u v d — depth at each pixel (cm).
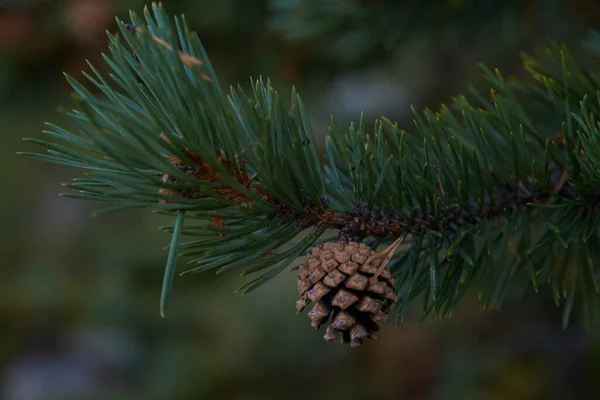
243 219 66
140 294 226
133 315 221
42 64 122
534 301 163
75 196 63
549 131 75
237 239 66
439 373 168
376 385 174
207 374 190
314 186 67
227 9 119
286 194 65
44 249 276
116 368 220
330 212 68
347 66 120
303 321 195
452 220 70
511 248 72
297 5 101
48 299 246
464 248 70
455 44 118
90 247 252
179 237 62
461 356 163
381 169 69
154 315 218
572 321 90
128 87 63
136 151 61
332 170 70
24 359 236
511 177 72
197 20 121
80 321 231
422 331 176
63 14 117
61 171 311
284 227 67
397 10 99
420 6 99
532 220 73
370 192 68
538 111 78
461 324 171
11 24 120
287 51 122
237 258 66
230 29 121
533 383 151
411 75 166
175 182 63
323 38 110
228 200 63
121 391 210
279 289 208
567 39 128
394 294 67
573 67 74
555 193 69
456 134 73
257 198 63
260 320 199
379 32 101
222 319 207
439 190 70
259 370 188
